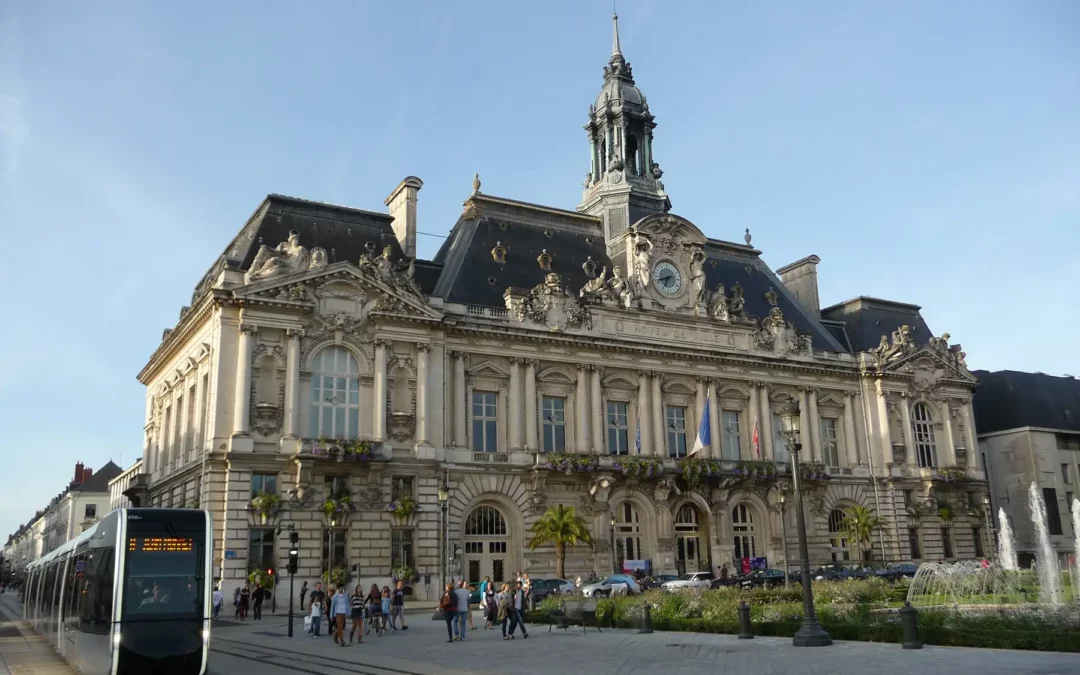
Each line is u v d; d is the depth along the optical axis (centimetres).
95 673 2361
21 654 3678
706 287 8169
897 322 9244
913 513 8281
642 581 5750
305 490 5669
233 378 5725
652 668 2559
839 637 3130
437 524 6088
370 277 6162
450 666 2831
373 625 4234
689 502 7156
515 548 6462
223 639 4044
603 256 7794
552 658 2941
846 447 8200
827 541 7744
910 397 8588
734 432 7688
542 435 6744
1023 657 2452
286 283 5897
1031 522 9081
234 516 5491
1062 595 4250
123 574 2347
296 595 5550
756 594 4091
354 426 6044
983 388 10006
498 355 6669
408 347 6275
